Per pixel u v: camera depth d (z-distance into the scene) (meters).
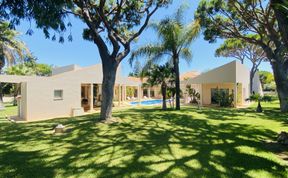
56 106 18.20
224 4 16.17
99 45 10.87
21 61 22.86
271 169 4.83
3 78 15.84
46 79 17.62
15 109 24.02
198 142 7.13
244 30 17.66
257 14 16.39
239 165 5.05
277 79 15.57
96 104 25.67
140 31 11.81
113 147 6.52
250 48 31.11
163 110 17.88
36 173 4.58
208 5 16.67
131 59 18.22
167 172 4.63
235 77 21.98
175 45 17.83
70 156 5.68
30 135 8.21
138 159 5.44
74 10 10.27
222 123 10.98
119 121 11.27
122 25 12.80
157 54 18.22
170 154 5.85
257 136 8.08
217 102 25.72
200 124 10.64
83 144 6.86
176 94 18.59
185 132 8.72
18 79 16.34
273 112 16.03
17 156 5.67
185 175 4.48
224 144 6.90
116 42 10.93
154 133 8.48
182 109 18.75
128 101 33.59
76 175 4.48
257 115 14.37
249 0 14.50
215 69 23.20
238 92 25.11
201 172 4.64
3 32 19.50
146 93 43.72
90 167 4.91
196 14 17.23
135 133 8.46
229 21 17.56
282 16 5.98
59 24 6.22
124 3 11.99
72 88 19.42
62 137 7.82
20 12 5.77
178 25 17.30
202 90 27.22
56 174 4.53
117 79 25.09
